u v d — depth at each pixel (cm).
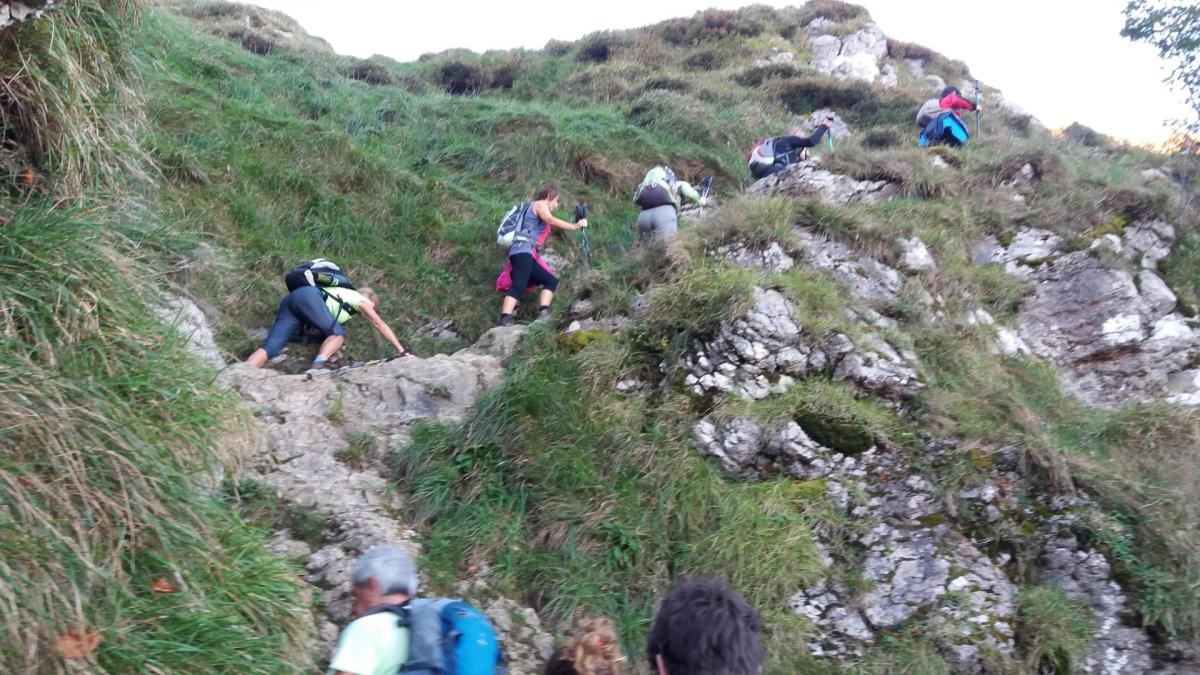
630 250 874
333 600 454
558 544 523
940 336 711
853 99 1603
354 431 584
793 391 619
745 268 705
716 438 595
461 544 512
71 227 454
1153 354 799
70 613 321
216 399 476
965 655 507
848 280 744
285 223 877
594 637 309
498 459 558
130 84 639
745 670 250
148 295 491
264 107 1052
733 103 1533
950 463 595
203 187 852
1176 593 536
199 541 380
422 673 296
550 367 623
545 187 856
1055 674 510
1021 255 857
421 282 877
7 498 332
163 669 330
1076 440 665
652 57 1878
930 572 544
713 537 532
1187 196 959
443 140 1168
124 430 384
